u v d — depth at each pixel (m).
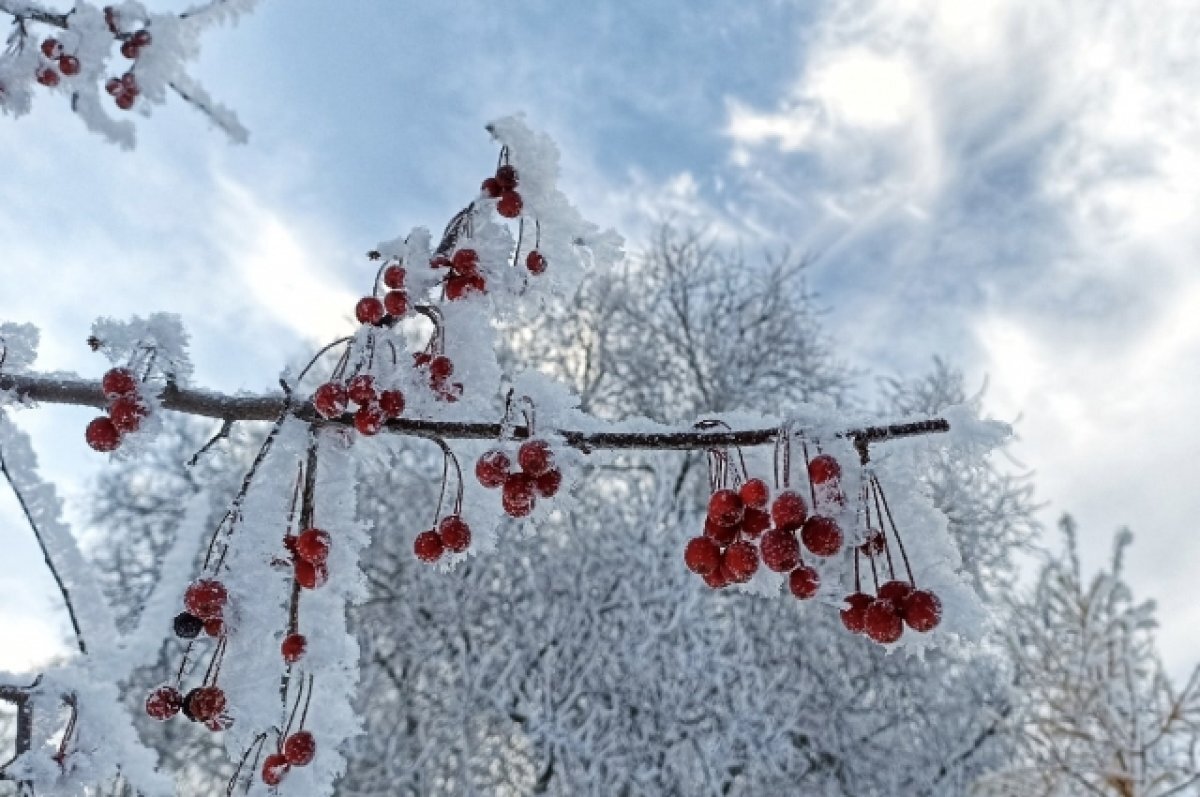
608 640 7.78
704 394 10.59
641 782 7.11
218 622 1.73
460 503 1.99
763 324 11.22
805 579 1.62
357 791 7.35
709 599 7.97
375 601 8.55
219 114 3.03
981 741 7.91
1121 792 5.44
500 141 2.28
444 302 2.15
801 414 1.68
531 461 1.75
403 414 1.94
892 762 7.88
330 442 1.96
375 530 8.75
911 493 1.75
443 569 2.02
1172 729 5.46
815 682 8.09
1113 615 6.00
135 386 1.74
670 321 11.21
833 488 1.60
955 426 1.67
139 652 1.96
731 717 7.20
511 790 8.19
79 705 1.76
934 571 1.71
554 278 2.33
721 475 1.86
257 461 1.83
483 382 2.12
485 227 2.24
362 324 1.99
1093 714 5.72
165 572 2.12
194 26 2.88
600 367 10.80
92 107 2.82
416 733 7.81
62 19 2.71
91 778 1.72
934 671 8.29
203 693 1.69
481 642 8.23
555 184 2.28
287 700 1.94
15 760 1.66
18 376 1.78
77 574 1.94
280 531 1.83
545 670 7.51
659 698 7.40
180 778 7.68
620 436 1.81
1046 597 6.62
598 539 8.49
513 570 8.46
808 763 8.02
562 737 7.09
